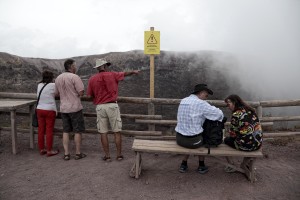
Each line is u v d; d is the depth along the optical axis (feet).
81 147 18.51
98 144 19.17
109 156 16.10
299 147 18.76
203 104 13.21
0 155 17.04
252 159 13.30
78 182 13.57
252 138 12.90
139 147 13.48
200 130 13.26
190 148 13.41
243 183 13.47
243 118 12.94
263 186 13.21
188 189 12.91
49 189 12.91
